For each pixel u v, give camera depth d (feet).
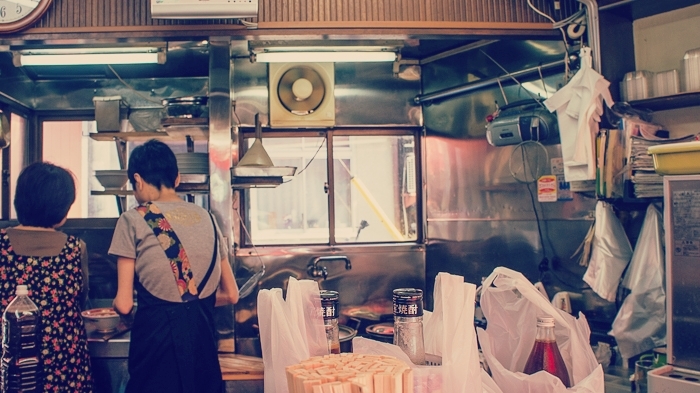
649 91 9.07
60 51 10.33
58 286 7.44
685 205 6.46
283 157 14.07
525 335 4.67
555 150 10.89
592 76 8.94
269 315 4.49
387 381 3.28
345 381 3.20
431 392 3.82
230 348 10.22
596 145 8.96
